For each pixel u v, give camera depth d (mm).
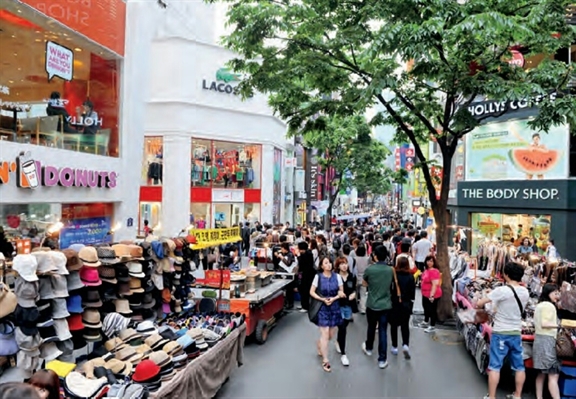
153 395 4504
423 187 31562
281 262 12125
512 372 7012
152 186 22797
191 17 27172
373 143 30031
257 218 25844
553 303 6410
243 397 6359
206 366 5832
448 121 10336
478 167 19297
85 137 11570
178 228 22359
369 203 98312
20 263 4285
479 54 9359
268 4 10031
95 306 5285
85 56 11641
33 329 4332
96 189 11469
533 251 13789
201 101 23422
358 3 9836
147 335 5645
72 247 5449
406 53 8078
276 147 27812
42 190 9656
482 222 19156
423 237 14836
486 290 8281
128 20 12867
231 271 9633
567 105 8305
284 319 10953
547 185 16484
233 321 7203
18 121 9773
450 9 8266
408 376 7215
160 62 22750
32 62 10125
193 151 23266
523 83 8602
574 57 15406
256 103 25625
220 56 24047
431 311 9969
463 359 8031
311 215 40875
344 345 7945
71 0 10484
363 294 13523
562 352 5980
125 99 12797
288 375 7234
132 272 5945
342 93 10883
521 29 7645
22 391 2367
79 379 4387
